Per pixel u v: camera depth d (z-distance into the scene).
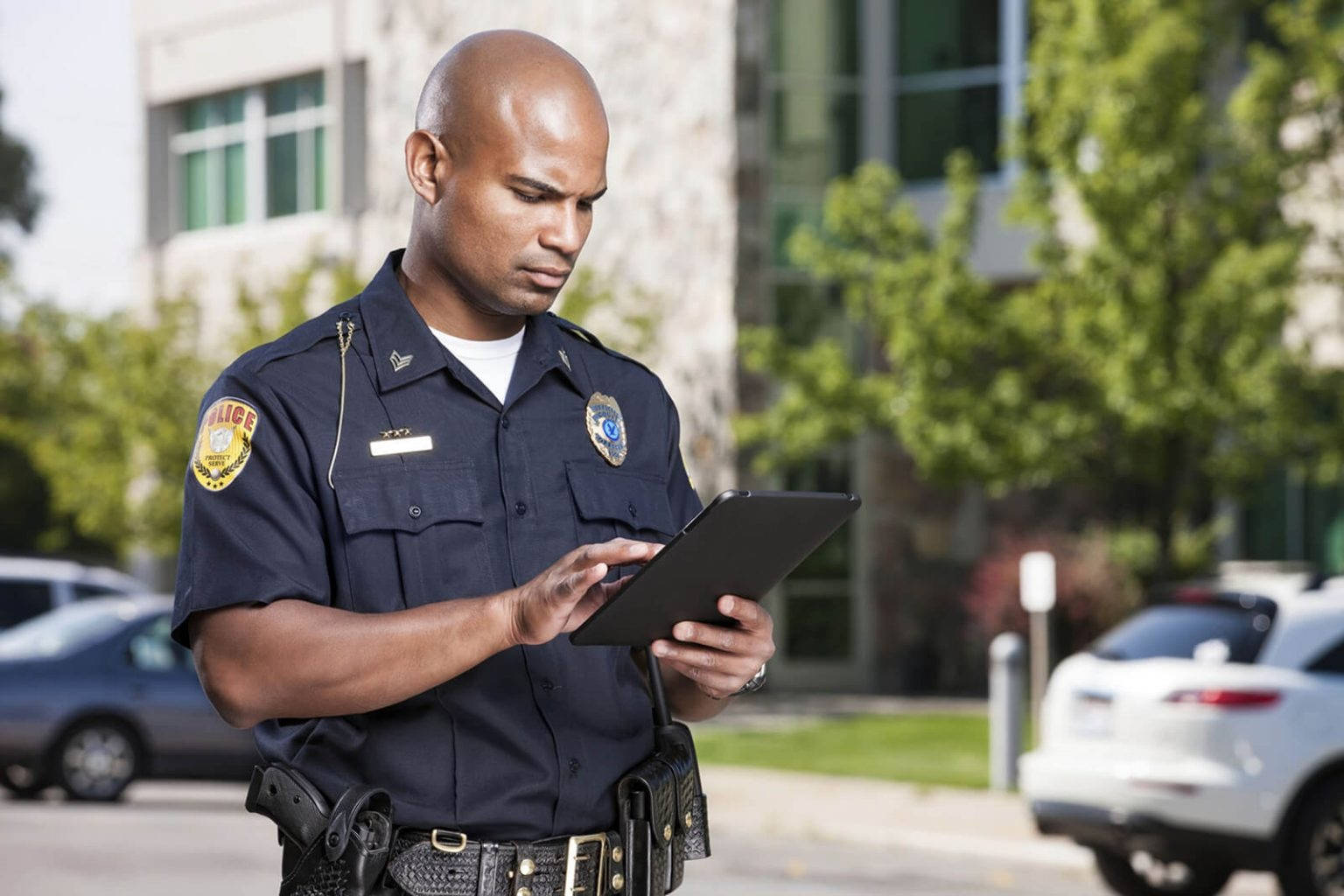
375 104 28.23
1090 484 19.48
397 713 2.90
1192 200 18.75
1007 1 24.56
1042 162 19.39
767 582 2.87
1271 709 9.95
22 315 27.23
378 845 2.85
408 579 2.90
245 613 2.80
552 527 3.02
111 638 15.81
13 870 11.41
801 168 25.11
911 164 25.16
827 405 20.92
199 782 17.06
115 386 25.06
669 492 3.28
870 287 20.47
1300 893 9.90
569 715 2.98
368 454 2.92
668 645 2.89
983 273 24.45
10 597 19.20
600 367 3.20
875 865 12.38
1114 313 18.17
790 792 15.67
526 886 2.92
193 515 2.87
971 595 23.89
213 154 31.03
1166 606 10.77
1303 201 19.08
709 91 24.59
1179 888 11.01
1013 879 11.77
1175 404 17.72
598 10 25.73
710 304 24.58
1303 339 18.72
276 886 10.88
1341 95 18.56
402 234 27.78
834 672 25.55
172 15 31.03
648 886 3.00
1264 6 21.88
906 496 25.81
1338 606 10.23
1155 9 18.44
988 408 19.09
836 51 25.27
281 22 29.70
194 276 26.48
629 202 25.41
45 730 15.39
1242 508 24.25
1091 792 10.37
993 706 15.73
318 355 2.96
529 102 2.87
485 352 3.06
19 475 34.69
